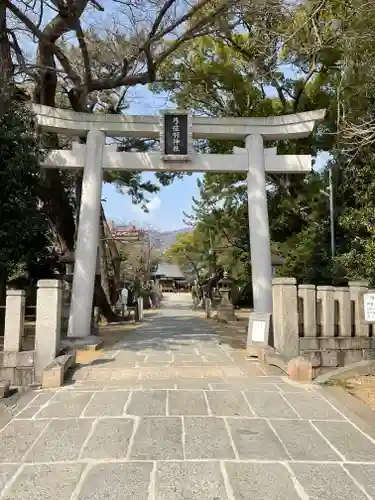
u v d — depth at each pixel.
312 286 8.09
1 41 10.86
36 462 3.57
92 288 10.58
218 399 5.30
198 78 15.45
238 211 21.45
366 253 11.62
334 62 14.31
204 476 3.29
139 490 3.07
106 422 4.48
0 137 9.02
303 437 4.13
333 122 15.19
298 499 2.96
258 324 8.33
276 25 11.62
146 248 40.66
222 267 31.22
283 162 11.76
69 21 9.76
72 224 15.16
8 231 9.56
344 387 6.07
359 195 12.67
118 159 11.19
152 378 6.42
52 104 12.88
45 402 5.20
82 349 9.30
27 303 14.42
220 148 16.81
